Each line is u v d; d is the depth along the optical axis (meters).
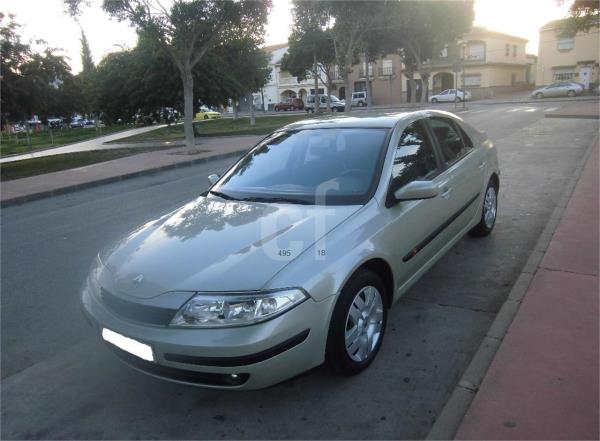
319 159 3.98
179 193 10.14
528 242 5.44
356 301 3.14
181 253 3.06
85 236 7.07
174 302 2.73
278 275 2.75
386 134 3.99
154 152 18.94
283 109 58.06
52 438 2.85
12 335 4.06
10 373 3.52
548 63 46.75
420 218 3.80
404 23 32.66
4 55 18.02
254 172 4.15
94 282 3.24
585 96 37.16
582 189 7.22
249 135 25.67
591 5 17.56
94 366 3.55
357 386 3.12
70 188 11.64
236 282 2.72
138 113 27.58
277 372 2.71
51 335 4.04
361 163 3.77
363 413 2.88
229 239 3.13
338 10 28.59
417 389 3.06
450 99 44.62
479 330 3.70
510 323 3.54
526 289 4.05
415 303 4.18
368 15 28.83
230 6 16.50
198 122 45.31
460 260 5.04
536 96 39.50
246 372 2.65
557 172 8.96
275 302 2.67
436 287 4.46
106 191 11.34
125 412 3.04
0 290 5.05
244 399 3.07
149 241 3.35
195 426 2.88
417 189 3.44
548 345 3.23
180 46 17.70
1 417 3.05
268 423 2.86
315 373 3.28
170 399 3.13
